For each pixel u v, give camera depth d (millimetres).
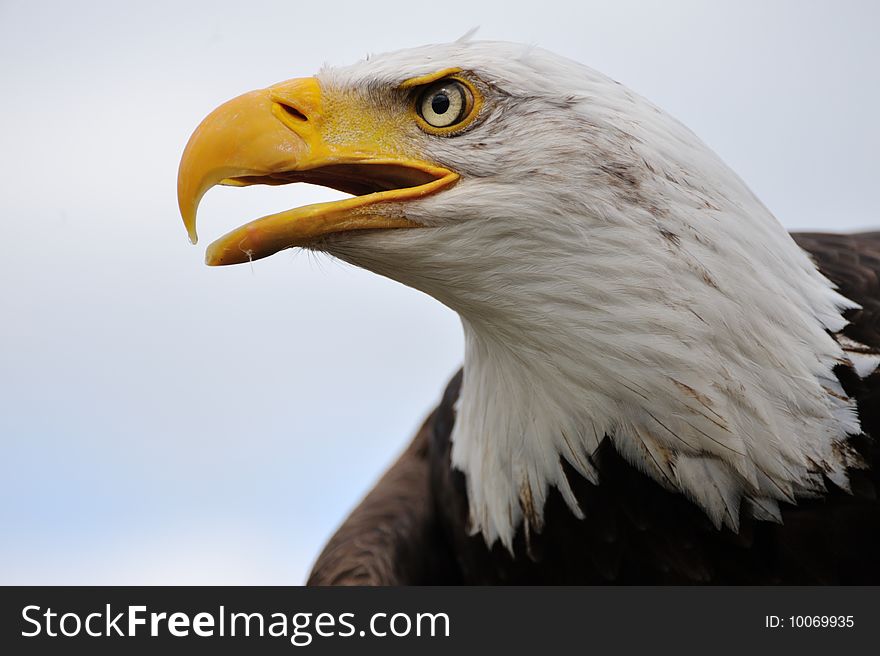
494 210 6250
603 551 6980
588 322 6230
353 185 6746
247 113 6590
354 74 6664
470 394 7422
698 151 6277
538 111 6281
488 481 7281
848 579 6645
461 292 6531
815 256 7430
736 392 6105
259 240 6363
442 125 6438
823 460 6383
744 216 6254
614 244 6090
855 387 6473
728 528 6598
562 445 6746
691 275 6023
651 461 6457
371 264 6578
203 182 6531
